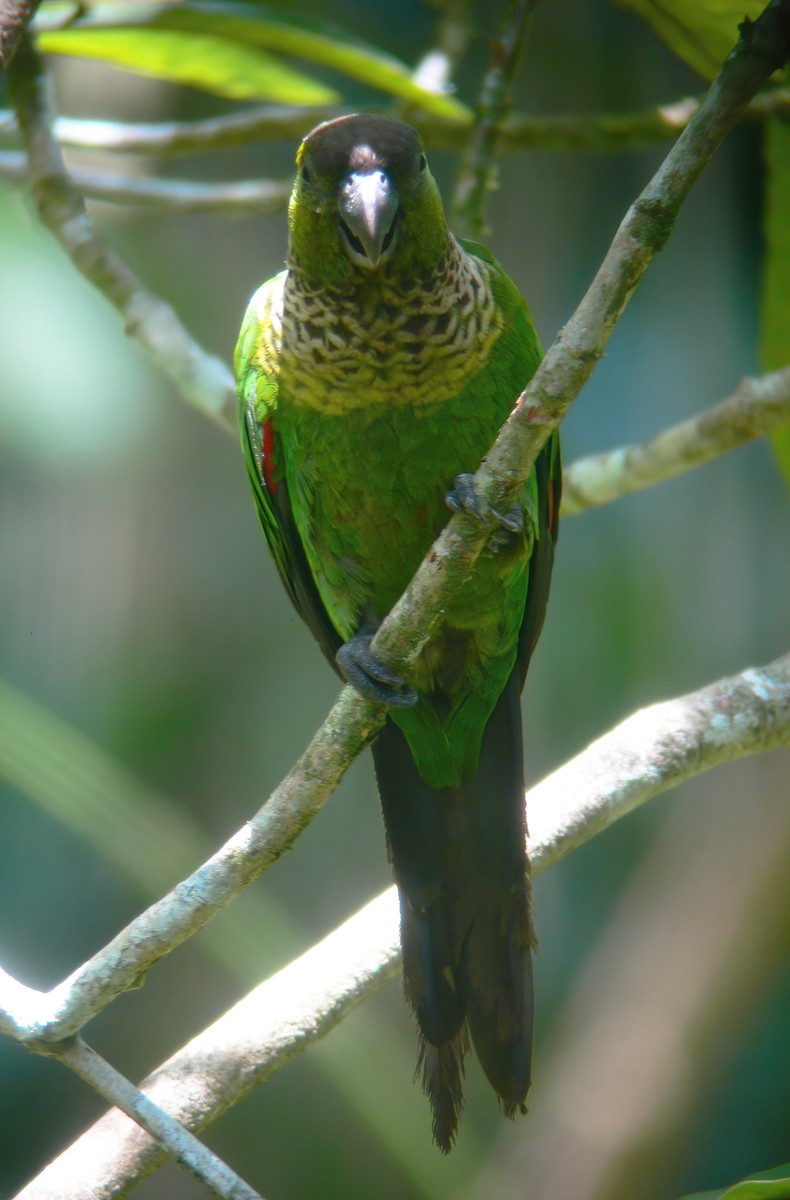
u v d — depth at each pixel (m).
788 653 6.79
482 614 6.74
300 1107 11.85
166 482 13.12
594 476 8.27
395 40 13.06
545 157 13.55
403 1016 12.07
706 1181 10.71
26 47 8.69
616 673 13.03
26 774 8.88
